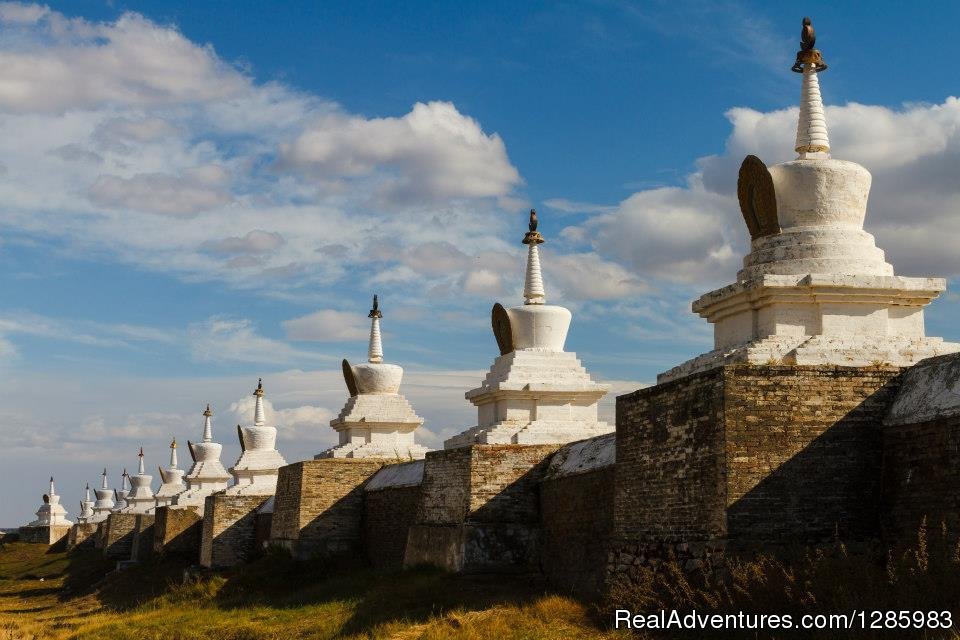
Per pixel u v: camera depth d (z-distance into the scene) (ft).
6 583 283.18
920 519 78.02
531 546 125.90
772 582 75.36
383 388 193.98
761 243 96.12
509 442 142.00
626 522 96.32
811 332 91.15
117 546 295.89
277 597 151.84
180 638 126.00
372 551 168.25
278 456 227.40
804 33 98.43
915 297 91.35
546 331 150.51
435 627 95.30
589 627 87.45
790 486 81.71
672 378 98.02
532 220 157.48
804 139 97.30
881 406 83.35
